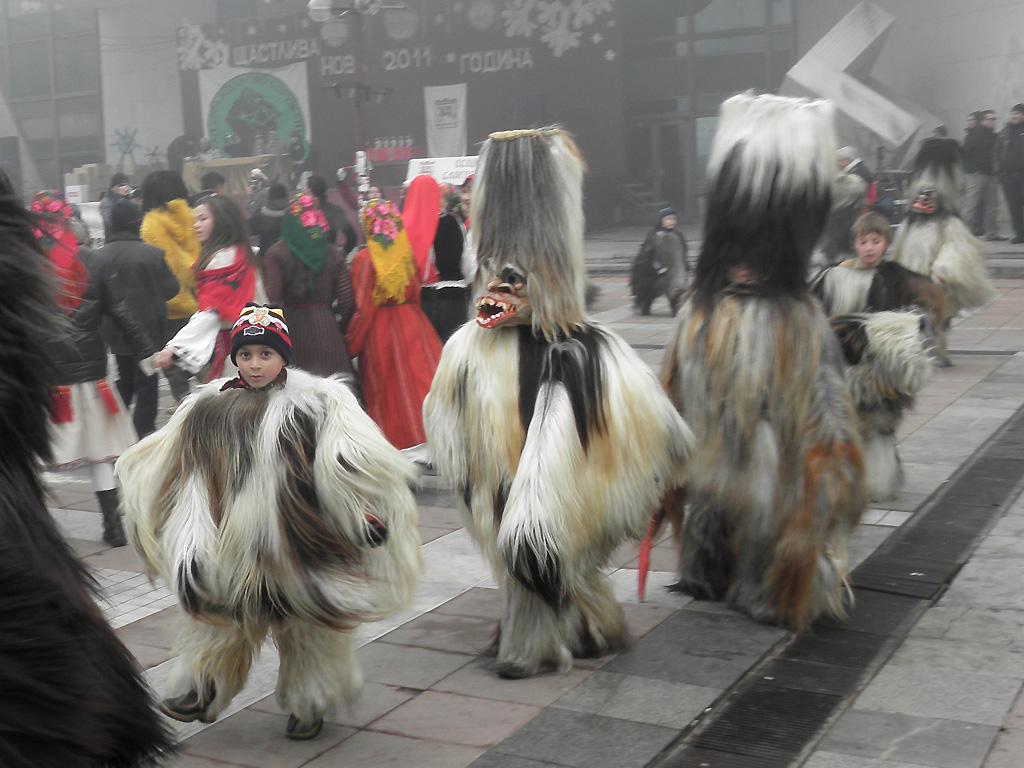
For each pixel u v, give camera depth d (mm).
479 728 4664
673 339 5766
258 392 4359
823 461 5387
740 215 5441
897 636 5496
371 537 4211
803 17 29297
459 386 5094
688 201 30656
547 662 5145
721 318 5484
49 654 2232
